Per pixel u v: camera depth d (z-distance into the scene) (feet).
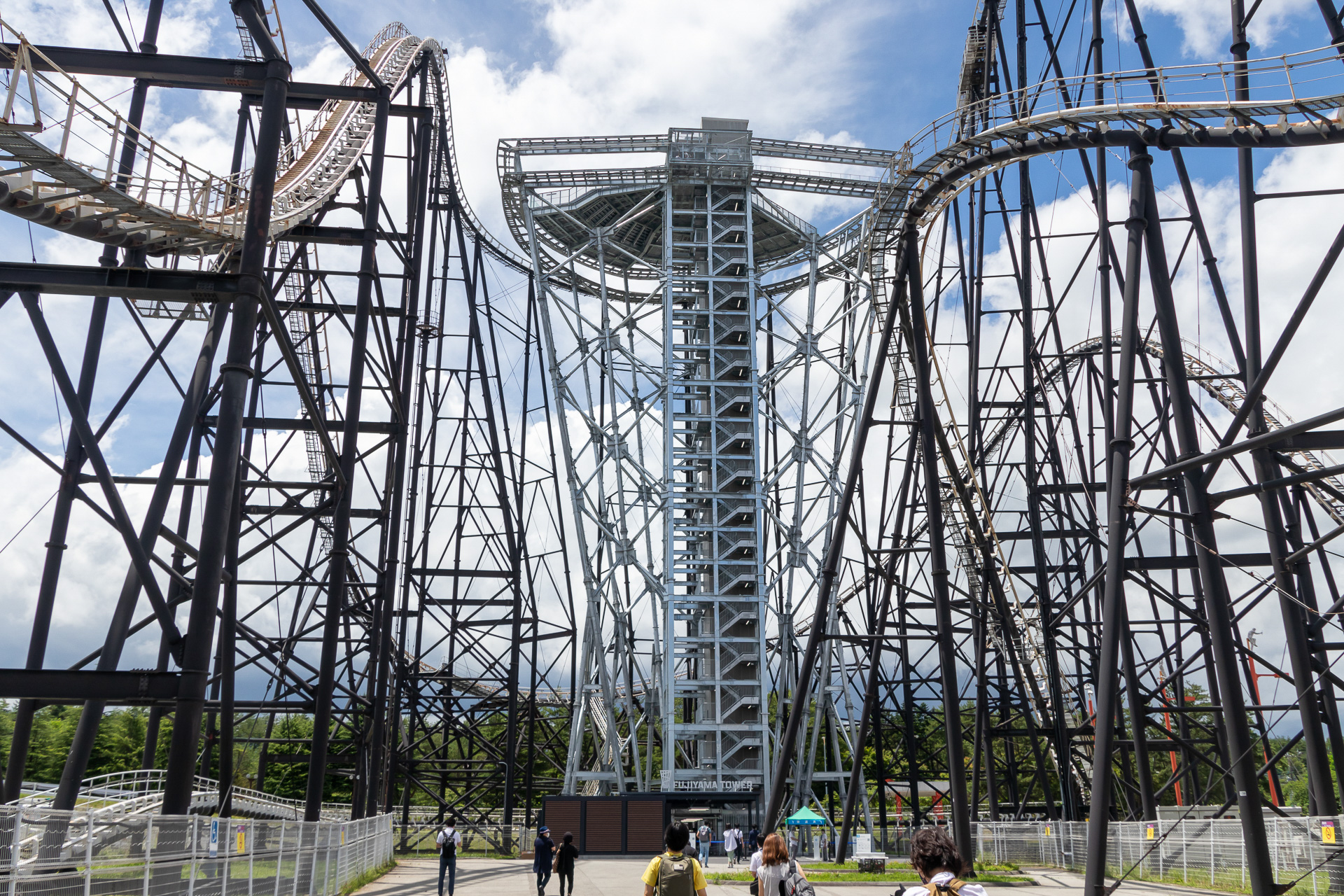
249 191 72.54
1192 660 132.57
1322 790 84.17
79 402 70.85
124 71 76.48
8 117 54.90
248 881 55.88
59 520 84.23
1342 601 86.48
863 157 201.46
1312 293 80.64
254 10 74.33
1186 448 79.51
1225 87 78.33
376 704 130.52
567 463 194.39
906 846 164.14
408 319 135.44
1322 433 84.33
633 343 201.77
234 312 69.05
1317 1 90.22
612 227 204.33
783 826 167.02
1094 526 144.46
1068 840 124.77
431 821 184.03
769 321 214.28
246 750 226.38
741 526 195.52
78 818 38.70
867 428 116.98
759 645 184.14
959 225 162.40
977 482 145.07
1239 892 89.51
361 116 137.18
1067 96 97.81
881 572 166.61
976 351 151.12
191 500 114.42
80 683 62.39
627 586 189.88
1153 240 84.12
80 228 72.13
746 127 206.90
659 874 36.42
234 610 94.68
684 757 194.59
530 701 189.57
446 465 189.37
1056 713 139.54
